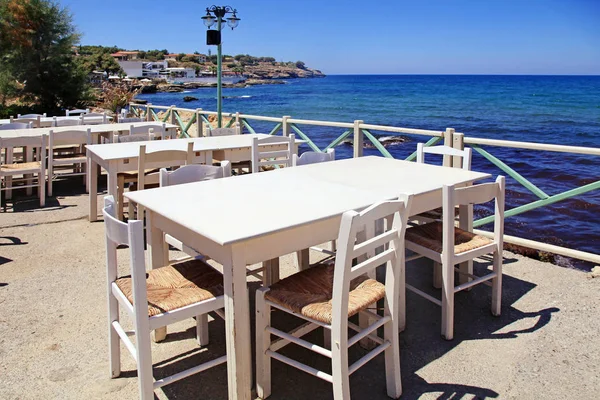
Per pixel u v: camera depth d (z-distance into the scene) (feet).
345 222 5.73
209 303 6.48
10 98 64.18
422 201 8.83
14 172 16.75
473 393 6.92
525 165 29.78
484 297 10.11
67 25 63.98
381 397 6.89
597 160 30.96
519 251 12.59
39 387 7.01
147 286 6.89
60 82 63.67
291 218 6.70
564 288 10.39
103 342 8.27
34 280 10.80
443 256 8.31
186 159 14.32
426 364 7.70
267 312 6.79
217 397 6.89
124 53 312.09
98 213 16.37
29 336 8.41
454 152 11.94
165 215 6.88
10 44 61.11
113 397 6.80
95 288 10.43
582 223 17.88
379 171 10.44
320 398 6.89
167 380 6.17
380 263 6.47
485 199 8.70
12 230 14.48
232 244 5.75
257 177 9.76
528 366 7.55
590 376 7.25
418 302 10.00
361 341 8.13
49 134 17.85
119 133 21.97
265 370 6.81
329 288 6.91
